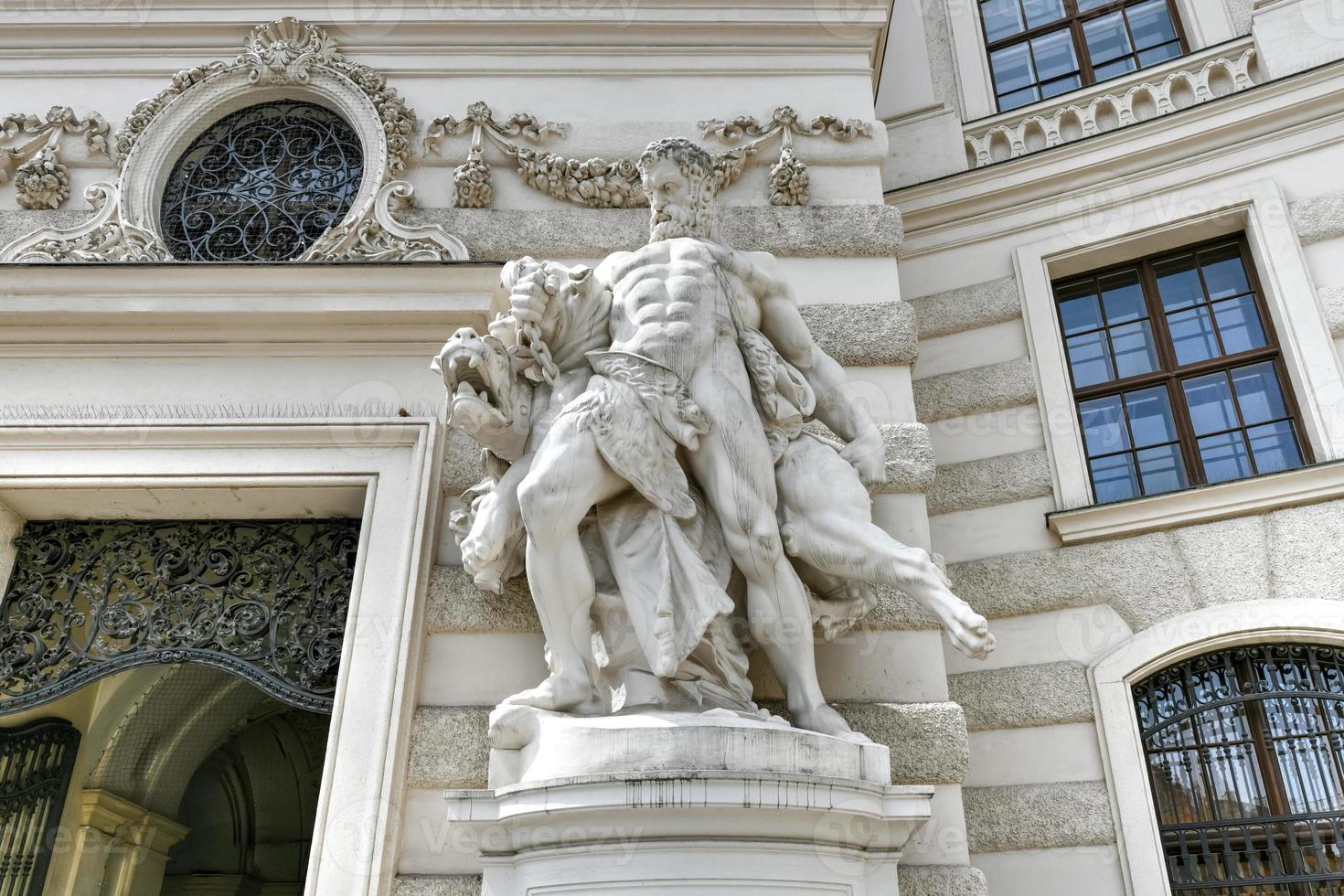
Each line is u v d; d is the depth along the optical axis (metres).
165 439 5.09
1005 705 5.80
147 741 8.08
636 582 3.82
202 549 5.25
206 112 6.27
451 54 6.41
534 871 3.44
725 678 3.82
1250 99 6.86
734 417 3.99
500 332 4.26
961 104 8.31
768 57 6.43
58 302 5.34
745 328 4.32
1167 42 8.05
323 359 5.41
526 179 5.94
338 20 6.47
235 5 6.54
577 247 5.69
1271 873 5.34
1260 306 6.68
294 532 5.27
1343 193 6.45
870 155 6.03
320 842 4.11
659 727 3.42
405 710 4.34
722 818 3.30
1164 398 6.81
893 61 8.46
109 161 6.13
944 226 7.52
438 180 5.98
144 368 5.37
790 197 5.83
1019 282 7.11
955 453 6.74
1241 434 6.50
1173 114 7.00
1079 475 6.39
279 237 6.00
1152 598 5.87
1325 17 7.00
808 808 3.32
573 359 4.24
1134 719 5.61
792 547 4.02
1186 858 5.48
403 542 4.74
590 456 3.85
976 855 5.52
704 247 4.34
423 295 5.36
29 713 6.11
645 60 6.39
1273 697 5.57
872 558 3.86
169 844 8.51
